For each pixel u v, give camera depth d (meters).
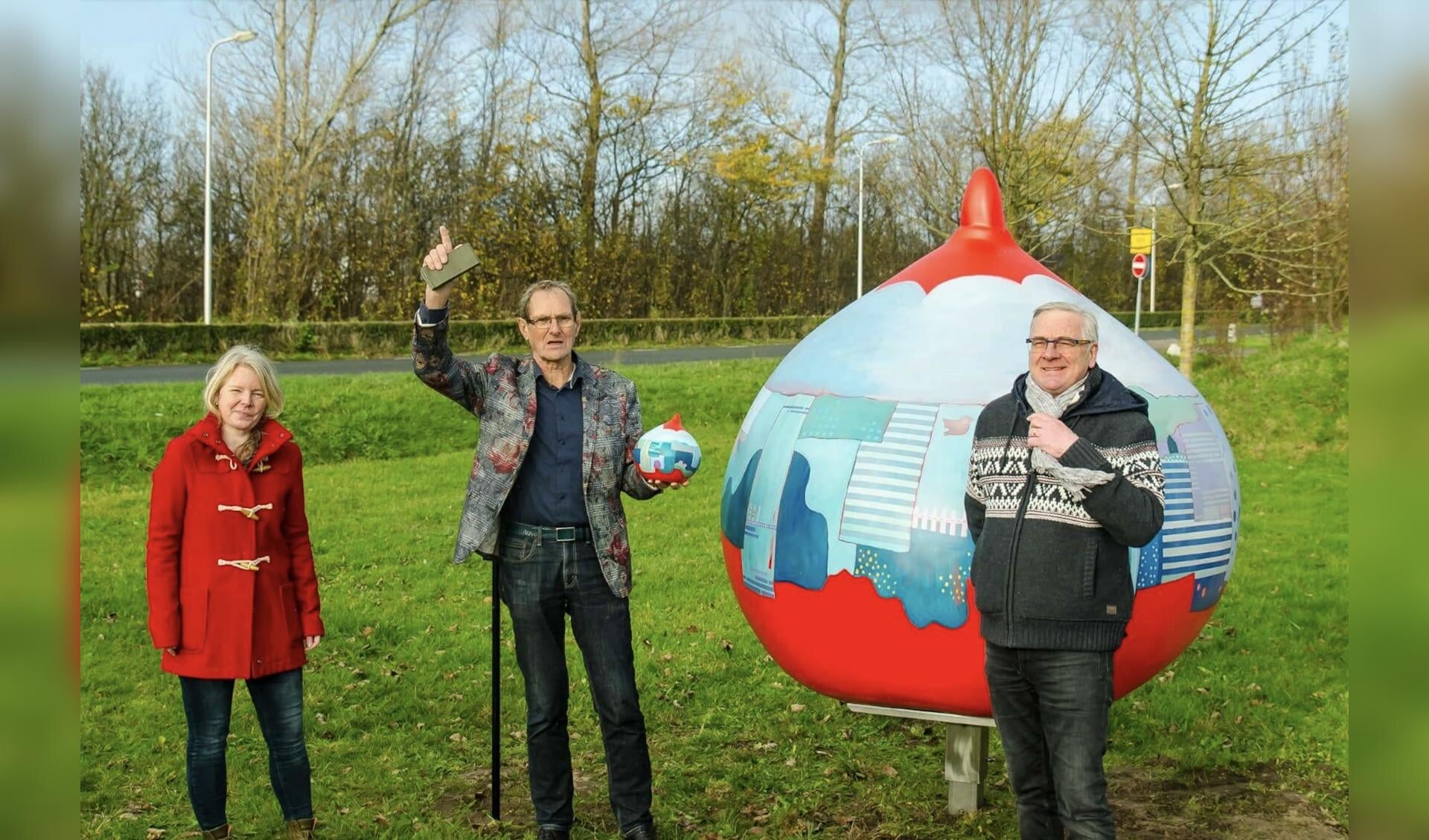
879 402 3.78
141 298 32.62
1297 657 6.27
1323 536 9.38
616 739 3.91
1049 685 3.12
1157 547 3.61
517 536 3.84
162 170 34.78
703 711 5.46
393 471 12.05
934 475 3.58
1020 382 3.27
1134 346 4.00
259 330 23.53
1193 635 3.94
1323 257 16.78
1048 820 3.31
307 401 13.93
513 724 5.32
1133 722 5.21
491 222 33.38
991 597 3.15
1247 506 10.70
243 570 3.72
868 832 4.16
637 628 6.79
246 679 3.76
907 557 3.57
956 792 4.23
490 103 35.22
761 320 33.56
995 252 4.18
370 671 6.04
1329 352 17.27
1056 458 2.99
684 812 4.32
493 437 3.82
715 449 13.67
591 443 3.84
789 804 4.34
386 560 8.53
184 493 3.71
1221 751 4.88
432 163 33.97
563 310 3.82
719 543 9.09
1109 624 3.09
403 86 33.12
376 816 4.29
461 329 26.08
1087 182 17.31
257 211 29.66
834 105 40.66
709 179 40.03
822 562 3.71
